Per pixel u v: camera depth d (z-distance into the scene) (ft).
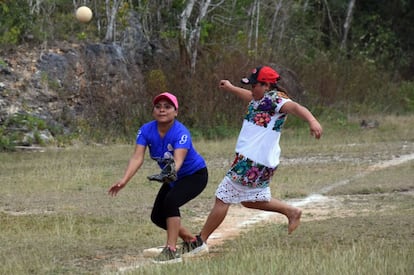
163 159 67.26
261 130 70.18
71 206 103.35
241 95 73.31
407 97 317.63
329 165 148.15
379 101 295.48
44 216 94.84
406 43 367.25
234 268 61.46
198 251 71.82
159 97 68.64
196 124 219.41
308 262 62.59
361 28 351.87
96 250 75.36
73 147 190.70
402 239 75.51
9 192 115.75
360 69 293.23
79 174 133.90
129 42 230.89
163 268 63.16
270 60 262.47
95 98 210.59
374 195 113.91
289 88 257.96
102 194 114.01
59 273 65.77
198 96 221.46
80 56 213.46
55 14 224.12
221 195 71.36
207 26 231.30
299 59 285.23
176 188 69.92
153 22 241.55
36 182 125.80
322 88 273.54
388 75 318.24
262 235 80.74
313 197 112.27
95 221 92.12
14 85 198.70
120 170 142.00
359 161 154.71
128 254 73.61
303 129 229.25
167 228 69.72
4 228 87.25
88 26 226.38
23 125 188.55
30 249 75.72
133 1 246.68
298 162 153.89
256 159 70.13
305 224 86.28
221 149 178.70
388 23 358.02
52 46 212.64
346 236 77.82
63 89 206.08
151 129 69.77
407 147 180.45
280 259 64.13
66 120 201.67
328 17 348.59
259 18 269.03
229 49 242.17
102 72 214.90
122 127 209.77
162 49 238.07
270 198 72.38
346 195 114.32
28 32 212.43
